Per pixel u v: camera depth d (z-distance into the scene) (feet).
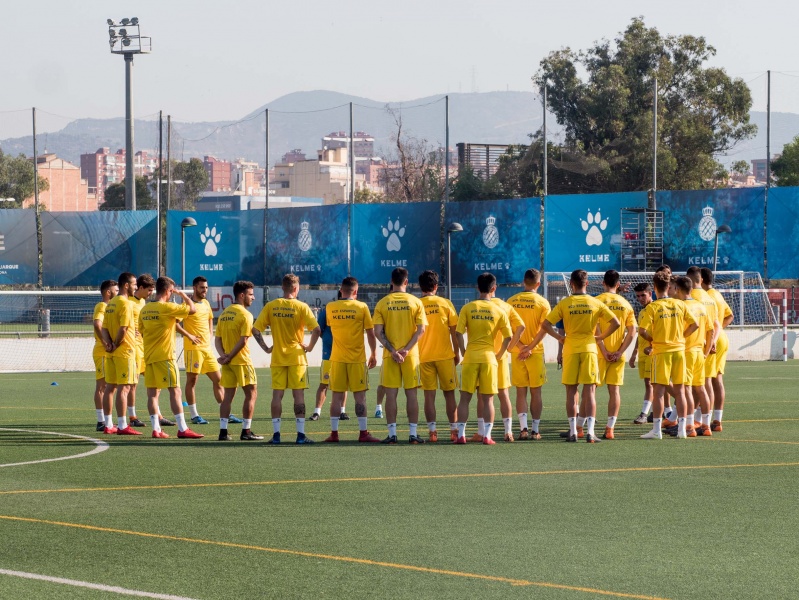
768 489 59.26
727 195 229.04
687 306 82.43
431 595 37.76
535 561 42.65
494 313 79.10
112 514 52.11
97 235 258.16
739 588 38.63
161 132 268.41
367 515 51.85
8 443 79.87
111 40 256.73
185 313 82.69
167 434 86.63
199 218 259.60
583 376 79.36
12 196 531.91
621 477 63.46
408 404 80.07
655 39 384.27
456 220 242.17
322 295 248.11
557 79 385.50
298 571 41.04
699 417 89.61
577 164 351.67
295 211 252.42
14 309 247.91
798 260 224.74
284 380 79.41
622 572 40.91
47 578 40.01
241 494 57.62
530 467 67.41
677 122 369.30
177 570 41.22
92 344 184.03
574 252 234.38
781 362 190.70
